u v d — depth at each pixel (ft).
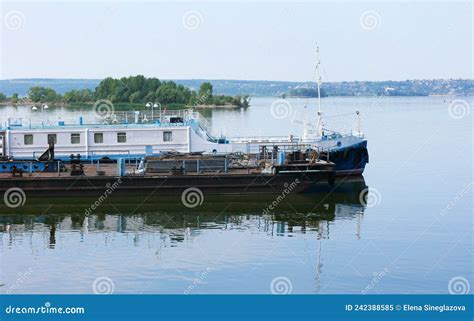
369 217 164.96
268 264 128.77
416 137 342.23
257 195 177.37
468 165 246.06
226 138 215.10
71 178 171.42
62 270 125.08
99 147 192.95
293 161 180.24
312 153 185.26
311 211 169.68
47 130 190.90
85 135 191.93
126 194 173.27
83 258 131.85
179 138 196.24
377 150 288.10
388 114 536.42
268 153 199.00
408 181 212.02
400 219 163.12
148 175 173.78
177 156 182.80
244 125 398.42
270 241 143.54
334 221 160.56
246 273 123.85
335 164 197.36
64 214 164.76
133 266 127.03
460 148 296.51
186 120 203.92
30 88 551.59
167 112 220.23
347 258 132.57
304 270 125.49
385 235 148.77
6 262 129.39
